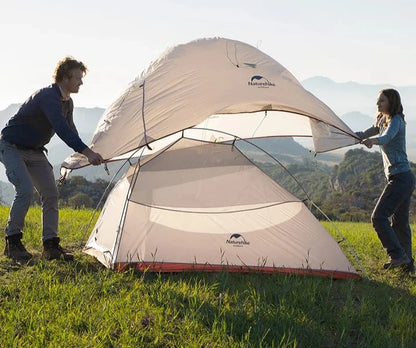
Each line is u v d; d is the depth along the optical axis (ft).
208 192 21.85
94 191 188.03
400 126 21.63
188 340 12.73
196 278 18.69
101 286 16.63
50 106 20.06
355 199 341.41
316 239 21.17
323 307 15.74
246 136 26.00
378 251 28.02
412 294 18.39
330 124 20.35
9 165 20.62
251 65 22.35
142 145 19.16
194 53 22.68
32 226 30.09
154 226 20.74
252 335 13.04
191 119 19.88
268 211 21.75
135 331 12.96
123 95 21.88
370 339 13.32
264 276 19.70
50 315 13.71
